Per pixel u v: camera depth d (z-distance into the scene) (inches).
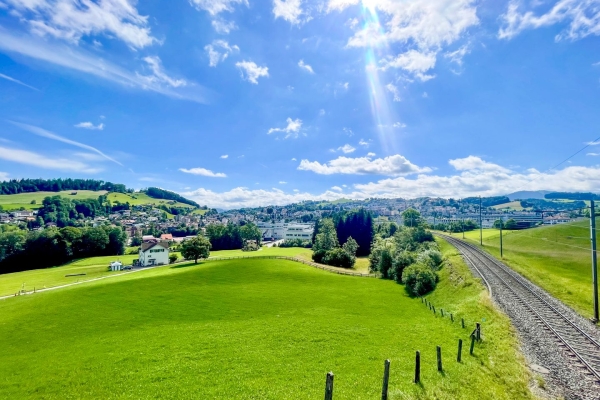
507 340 946.1
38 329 1566.2
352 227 5940.0
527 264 2288.4
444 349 959.6
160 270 3671.3
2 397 821.2
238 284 2640.3
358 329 1314.0
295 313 1708.9
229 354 1037.2
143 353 1085.1
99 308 1913.1
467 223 6638.8
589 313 1214.9
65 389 839.7
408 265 2768.2
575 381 721.0
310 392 724.7
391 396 647.1
